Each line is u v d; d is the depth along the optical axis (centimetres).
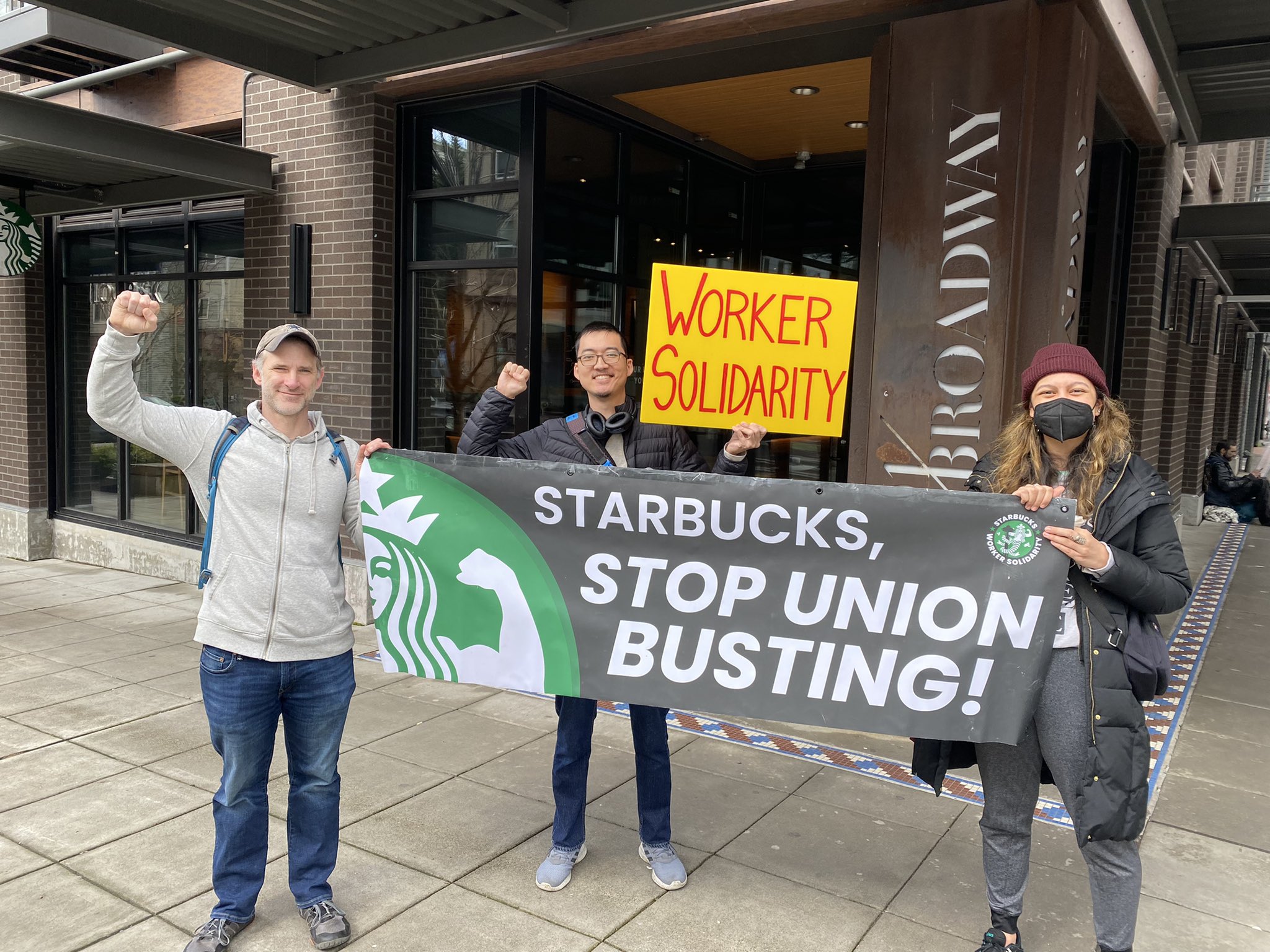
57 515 905
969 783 402
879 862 330
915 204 423
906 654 256
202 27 495
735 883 312
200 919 285
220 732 260
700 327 284
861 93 588
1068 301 441
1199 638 667
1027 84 395
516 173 577
